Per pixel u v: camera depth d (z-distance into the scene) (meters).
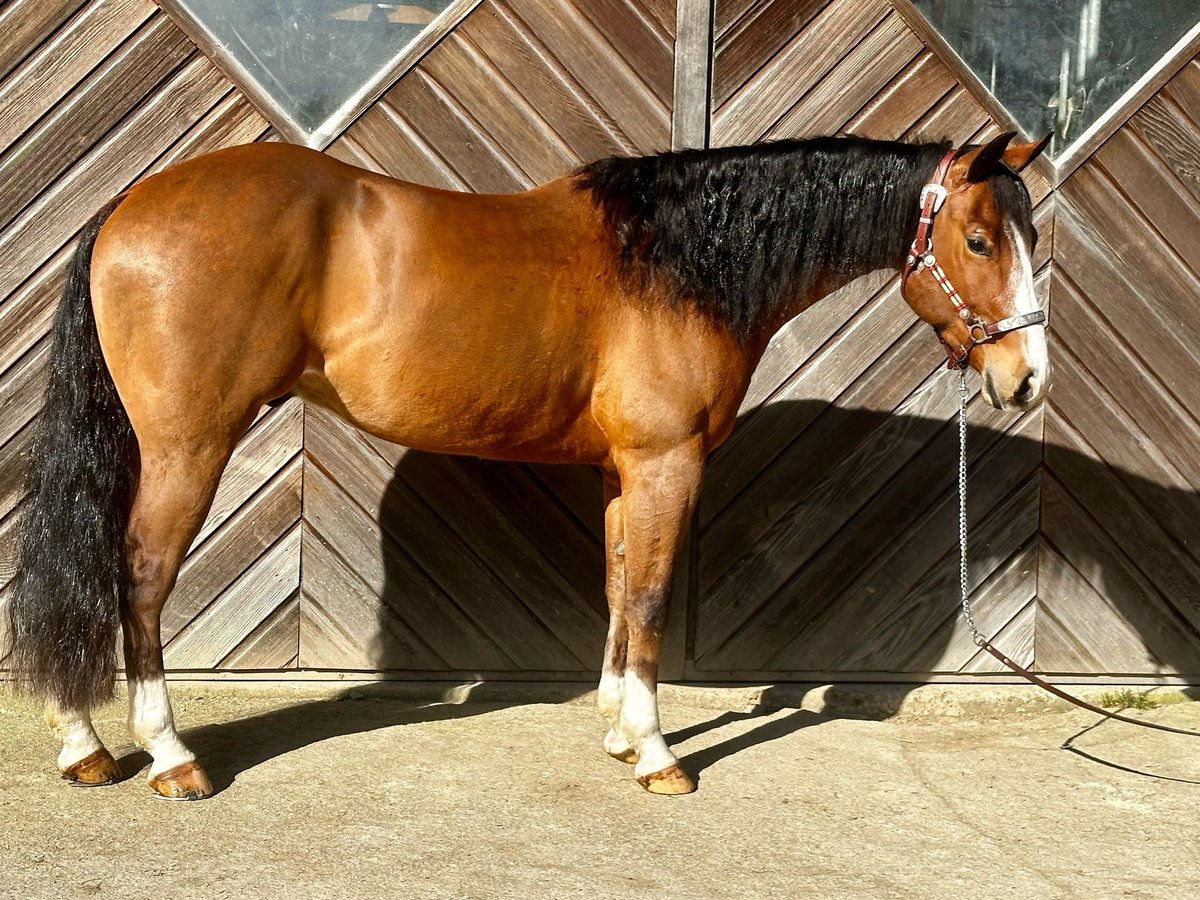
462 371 2.40
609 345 2.50
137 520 2.29
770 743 2.95
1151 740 3.06
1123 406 3.35
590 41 3.10
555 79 3.11
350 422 2.54
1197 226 3.29
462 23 3.07
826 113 3.20
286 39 3.06
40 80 2.96
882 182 2.52
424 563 3.22
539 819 2.41
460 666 3.28
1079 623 3.43
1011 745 3.00
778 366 3.26
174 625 3.16
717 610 3.34
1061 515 3.38
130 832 2.25
